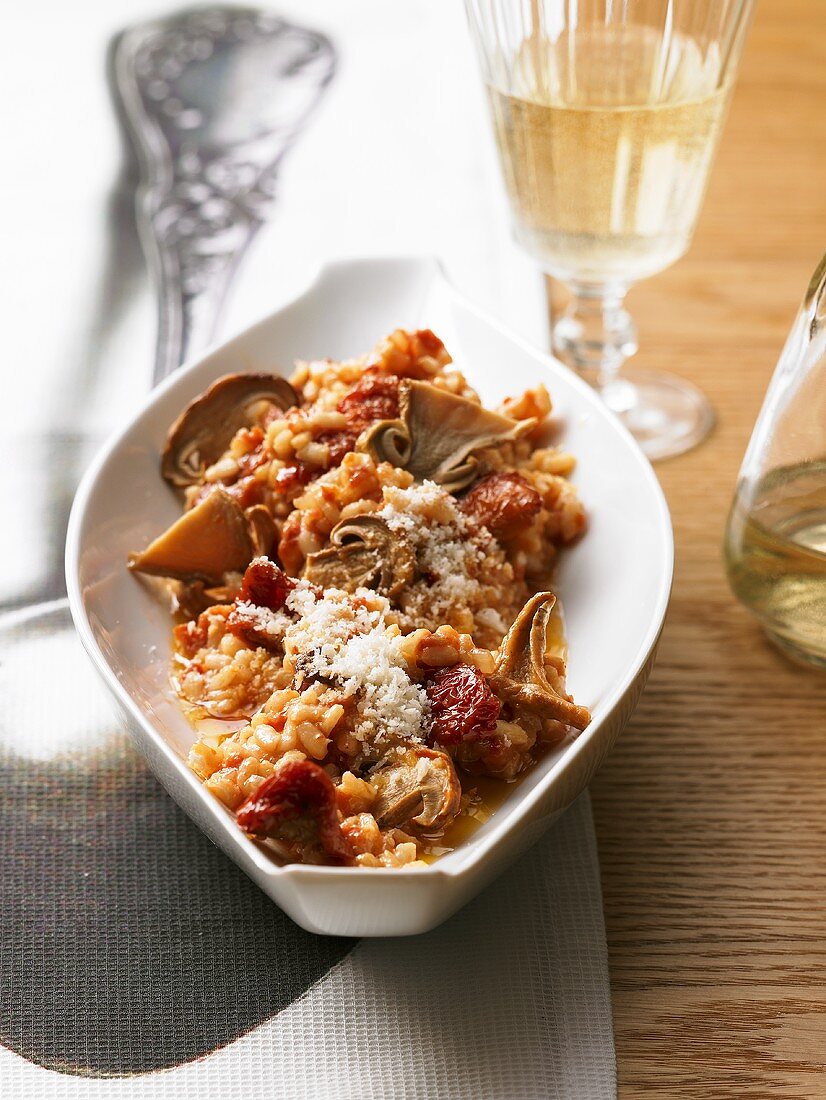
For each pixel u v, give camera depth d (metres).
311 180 0.69
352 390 0.48
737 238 0.64
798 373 0.43
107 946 0.39
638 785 0.44
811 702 0.46
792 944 0.40
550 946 0.39
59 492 0.53
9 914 0.40
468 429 0.47
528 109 0.49
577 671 0.43
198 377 0.50
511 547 0.46
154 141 0.72
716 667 0.47
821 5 0.81
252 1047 0.37
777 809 0.43
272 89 0.76
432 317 0.52
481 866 0.35
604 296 0.55
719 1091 0.37
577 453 0.48
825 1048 0.38
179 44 0.79
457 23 0.81
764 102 0.73
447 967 0.39
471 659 0.41
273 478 0.47
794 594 0.44
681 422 0.56
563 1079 0.37
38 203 0.67
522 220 0.52
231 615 0.43
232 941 0.39
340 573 0.44
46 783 0.43
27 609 0.48
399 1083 0.37
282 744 0.39
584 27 0.47
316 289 0.52
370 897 0.35
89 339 0.59
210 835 0.38
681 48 0.48
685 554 0.51
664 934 0.40
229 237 0.66
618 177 0.49
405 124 0.73
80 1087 0.37
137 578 0.45
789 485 0.43
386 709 0.40
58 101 0.74
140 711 0.39
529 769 0.40
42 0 0.83
